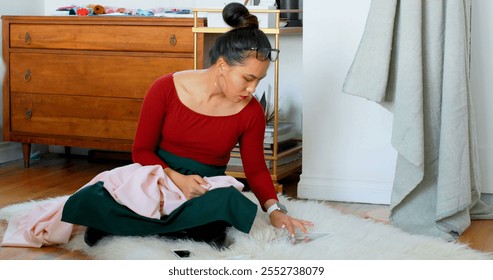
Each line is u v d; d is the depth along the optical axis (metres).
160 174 2.36
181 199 2.33
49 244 2.40
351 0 3.12
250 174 2.50
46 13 4.25
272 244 2.22
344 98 3.17
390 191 3.14
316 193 3.24
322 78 3.20
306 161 3.26
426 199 2.76
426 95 2.72
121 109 3.60
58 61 3.70
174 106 2.39
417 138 2.66
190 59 3.43
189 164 2.45
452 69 2.63
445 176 2.64
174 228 2.28
